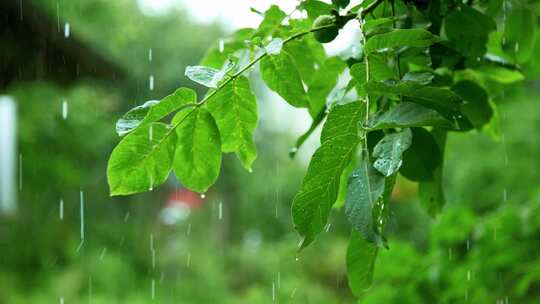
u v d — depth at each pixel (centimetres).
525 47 191
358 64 139
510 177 810
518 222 269
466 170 919
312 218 121
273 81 163
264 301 1052
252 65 143
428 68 162
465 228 276
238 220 1964
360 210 117
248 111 148
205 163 145
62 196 1312
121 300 1078
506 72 182
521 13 188
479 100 175
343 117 123
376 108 138
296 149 175
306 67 176
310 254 1249
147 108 137
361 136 121
